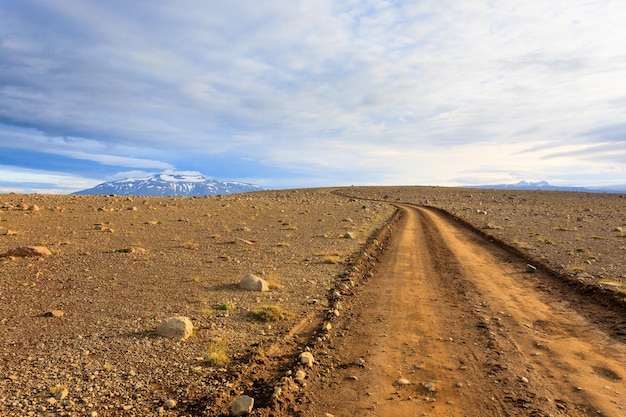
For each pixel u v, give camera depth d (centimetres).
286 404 564
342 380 650
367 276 1495
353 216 3978
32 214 2788
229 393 588
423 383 636
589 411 548
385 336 858
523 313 1033
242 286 1225
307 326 916
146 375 634
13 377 604
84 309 970
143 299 1070
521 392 604
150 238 2148
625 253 1873
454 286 1344
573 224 3350
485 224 3300
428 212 5309
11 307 966
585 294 1205
